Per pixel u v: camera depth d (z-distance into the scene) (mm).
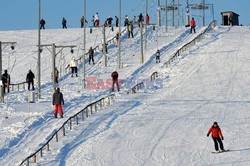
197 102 65938
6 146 47188
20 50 111812
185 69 86688
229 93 71125
